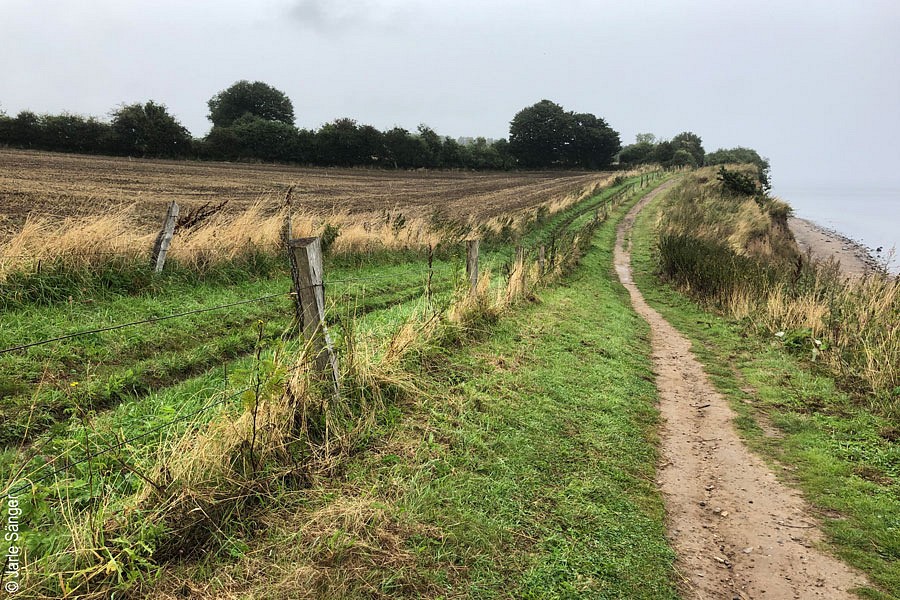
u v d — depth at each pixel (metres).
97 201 19.78
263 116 96.06
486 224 20.27
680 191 42.28
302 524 3.39
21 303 6.87
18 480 3.25
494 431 5.14
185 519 3.17
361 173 64.88
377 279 10.93
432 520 3.68
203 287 8.92
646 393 7.23
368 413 4.83
